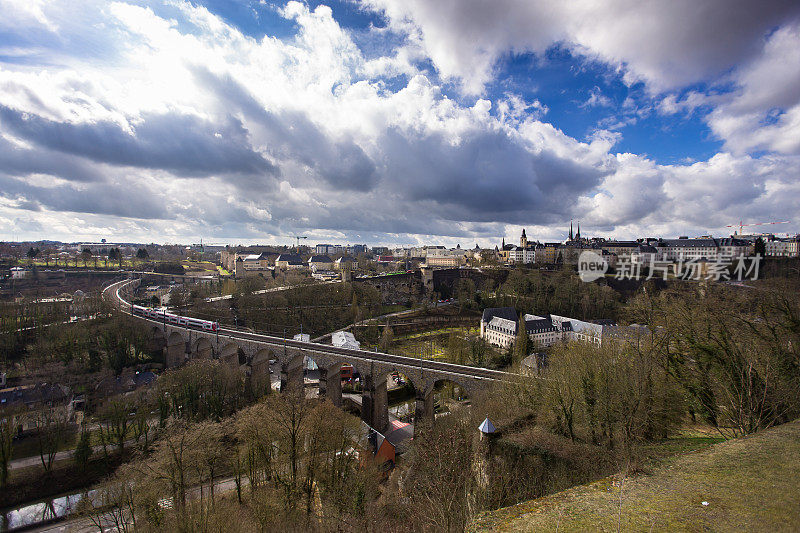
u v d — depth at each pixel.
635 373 37.50
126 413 69.25
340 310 164.75
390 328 145.12
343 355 84.94
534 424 46.22
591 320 151.88
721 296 47.06
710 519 17.00
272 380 109.44
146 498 41.19
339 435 51.00
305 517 40.09
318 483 45.00
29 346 99.69
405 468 53.31
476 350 110.94
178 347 114.94
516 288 193.00
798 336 39.22
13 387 86.44
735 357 38.91
